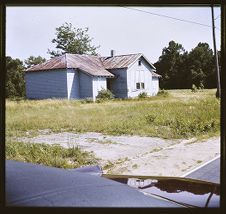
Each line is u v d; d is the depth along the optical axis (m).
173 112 17.72
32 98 36.97
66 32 61.06
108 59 38.59
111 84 37.41
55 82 34.88
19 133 12.88
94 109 21.80
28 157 8.01
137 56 37.12
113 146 9.91
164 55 67.31
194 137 11.13
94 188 1.67
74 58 36.31
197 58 63.12
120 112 19.56
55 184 1.62
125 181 2.44
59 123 15.24
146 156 8.26
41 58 59.75
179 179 2.56
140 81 37.97
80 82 34.75
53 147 9.12
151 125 13.94
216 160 7.51
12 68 44.03
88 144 10.37
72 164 7.60
